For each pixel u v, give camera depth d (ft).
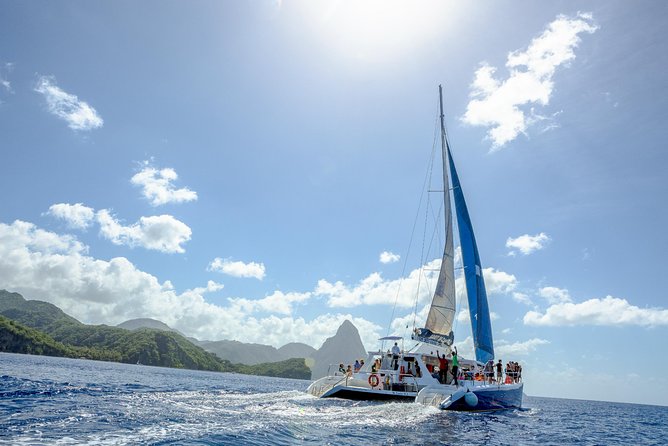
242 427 36.45
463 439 42.96
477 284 94.53
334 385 69.41
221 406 51.11
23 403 46.09
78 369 188.24
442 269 92.43
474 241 97.60
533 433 57.41
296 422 41.98
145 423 35.96
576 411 185.06
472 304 93.45
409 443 37.40
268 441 32.63
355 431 40.65
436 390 67.15
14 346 554.87
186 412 44.16
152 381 133.39
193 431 33.22
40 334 626.64
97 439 28.73
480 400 67.46
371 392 65.26
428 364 82.12
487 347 91.40
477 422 57.88
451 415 59.88
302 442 33.78
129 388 78.95
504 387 75.97
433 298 91.45
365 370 77.46
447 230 94.79
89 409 42.98
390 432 41.83
